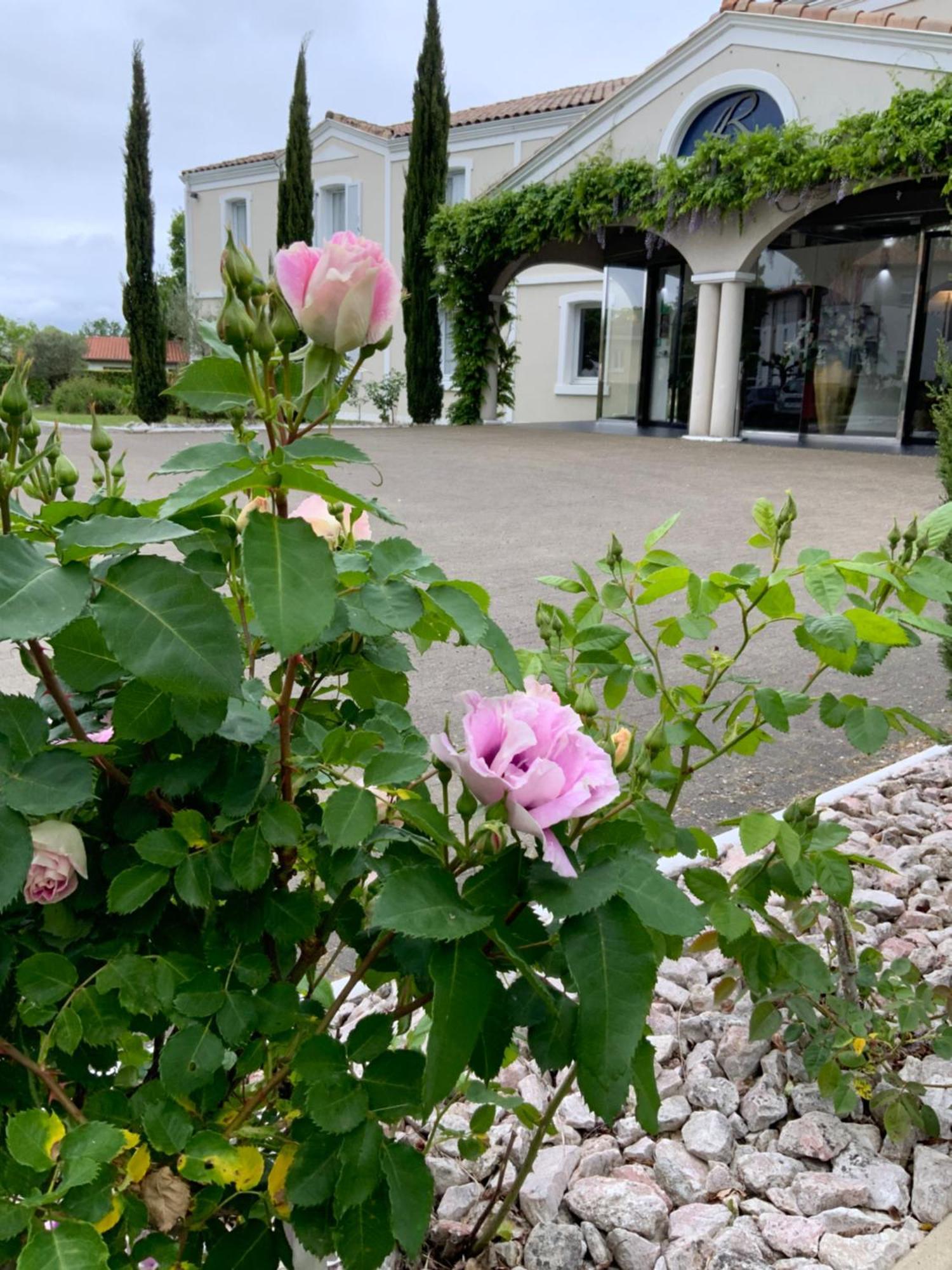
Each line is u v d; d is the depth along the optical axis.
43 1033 1.18
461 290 17.16
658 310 17.00
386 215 22.75
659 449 13.69
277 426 1.04
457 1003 0.95
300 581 0.92
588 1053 0.96
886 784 3.80
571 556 7.27
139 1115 1.12
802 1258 1.69
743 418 15.77
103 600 0.91
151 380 18.62
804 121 12.41
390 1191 1.02
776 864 1.80
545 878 1.02
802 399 15.10
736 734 1.91
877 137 11.39
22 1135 0.91
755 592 1.73
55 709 1.34
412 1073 1.08
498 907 1.01
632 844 1.12
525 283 21.14
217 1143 1.08
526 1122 1.58
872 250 14.28
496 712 1.02
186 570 0.93
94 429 1.45
